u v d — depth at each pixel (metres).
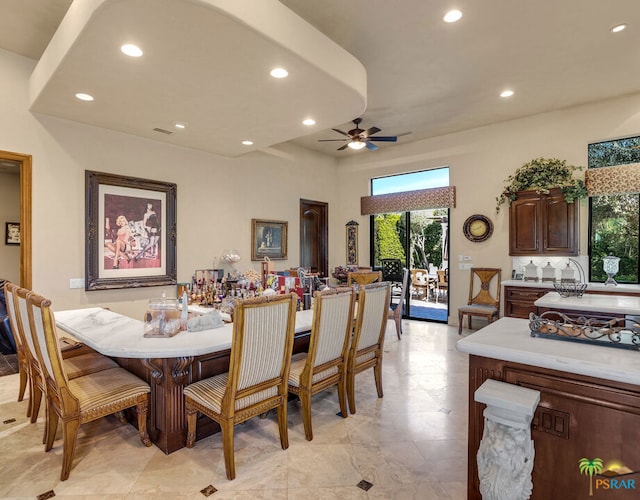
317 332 2.49
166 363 2.32
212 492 1.97
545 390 1.50
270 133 4.41
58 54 2.77
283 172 6.55
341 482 2.06
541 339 1.74
